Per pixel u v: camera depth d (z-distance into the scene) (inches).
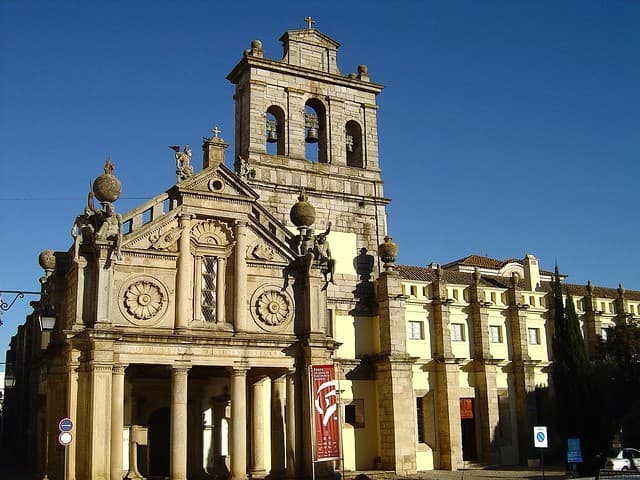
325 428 1515.7
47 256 1987.0
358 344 2015.3
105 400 1417.3
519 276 3024.1
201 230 1621.6
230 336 1574.8
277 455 1691.7
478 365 2262.6
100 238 1472.7
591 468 2055.9
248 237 1667.1
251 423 1733.5
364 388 2000.5
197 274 1598.2
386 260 2047.2
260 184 1953.7
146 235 1553.9
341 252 2041.1
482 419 2231.8
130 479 1676.9
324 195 2044.8
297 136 2042.3
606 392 2292.1
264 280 1670.8
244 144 2004.2
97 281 1467.8
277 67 2041.1
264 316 1644.9
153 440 1759.4
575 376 2130.9
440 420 2140.7
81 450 1413.6
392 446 1925.4
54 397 1558.8
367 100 2187.5
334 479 1624.0
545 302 2514.8
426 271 2436.0
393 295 2006.6
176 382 1508.4
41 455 1785.2
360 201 2101.4
